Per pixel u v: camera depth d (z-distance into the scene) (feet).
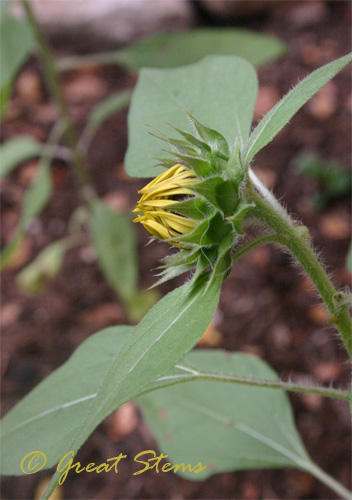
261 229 0.73
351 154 2.68
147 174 0.96
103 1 3.40
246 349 2.21
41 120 3.17
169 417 1.30
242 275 2.44
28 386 2.18
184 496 1.87
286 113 0.69
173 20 3.45
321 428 1.97
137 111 1.01
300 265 0.78
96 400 0.63
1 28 1.56
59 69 1.87
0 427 0.96
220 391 1.30
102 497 1.88
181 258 0.69
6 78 1.58
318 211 2.56
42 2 3.37
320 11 3.47
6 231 2.77
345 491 1.18
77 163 1.98
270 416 1.26
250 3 3.43
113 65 3.42
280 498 1.84
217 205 0.66
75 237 2.40
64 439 0.91
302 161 2.66
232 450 1.25
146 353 0.64
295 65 3.17
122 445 2.01
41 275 2.33
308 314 2.27
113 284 2.04
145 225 0.68
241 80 0.95
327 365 2.11
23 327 2.40
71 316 2.41
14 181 2.97
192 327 0.64
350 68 3.14
